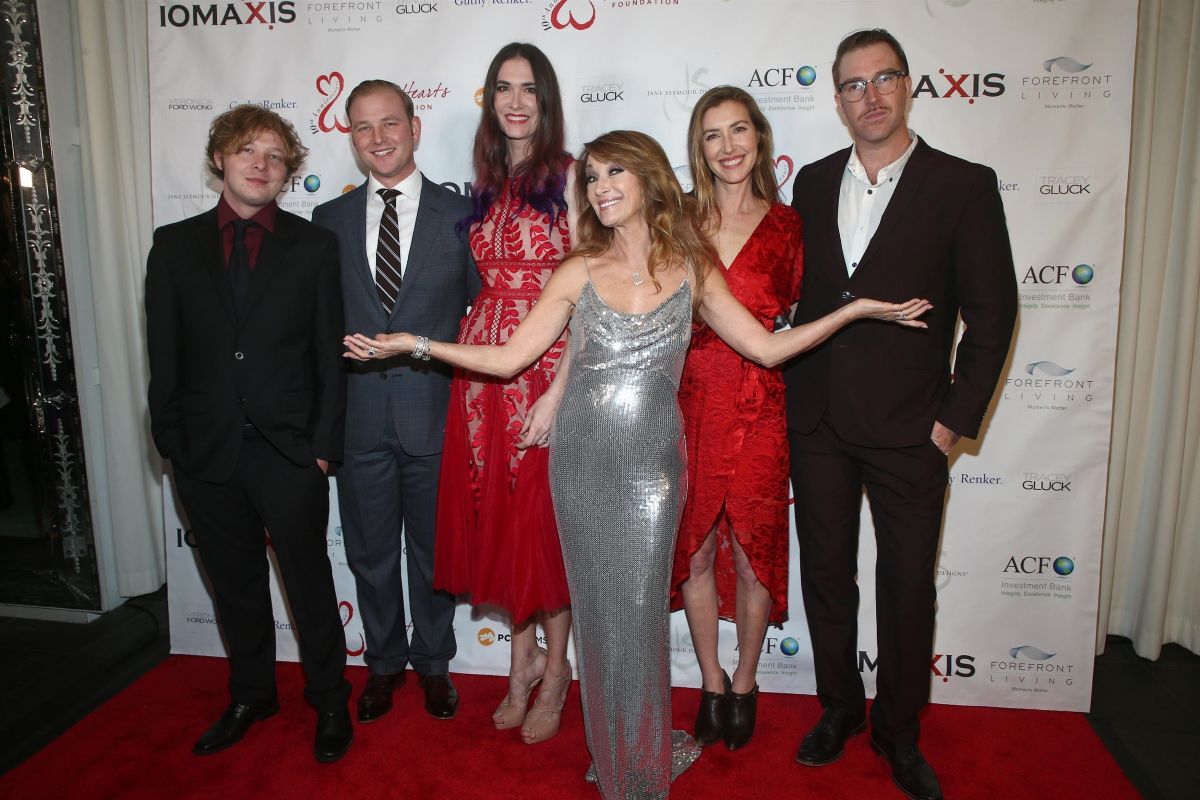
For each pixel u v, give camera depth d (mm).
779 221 2205
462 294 2438
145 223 3221
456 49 2684
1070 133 2492
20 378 3219
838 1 2539
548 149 2266
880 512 2242
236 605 2383
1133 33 2434
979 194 2062
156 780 2277
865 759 2377
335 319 2277
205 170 2795
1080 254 2533
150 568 3414
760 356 2004
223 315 2189
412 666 2717
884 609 2260
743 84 2602
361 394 2412
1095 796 2227
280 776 2301
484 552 2314
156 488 3422
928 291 2104
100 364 3213
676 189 1948
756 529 2223
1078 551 2641
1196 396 2883
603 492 1974
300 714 2615
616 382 1964
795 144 2605
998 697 2729
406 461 2471
